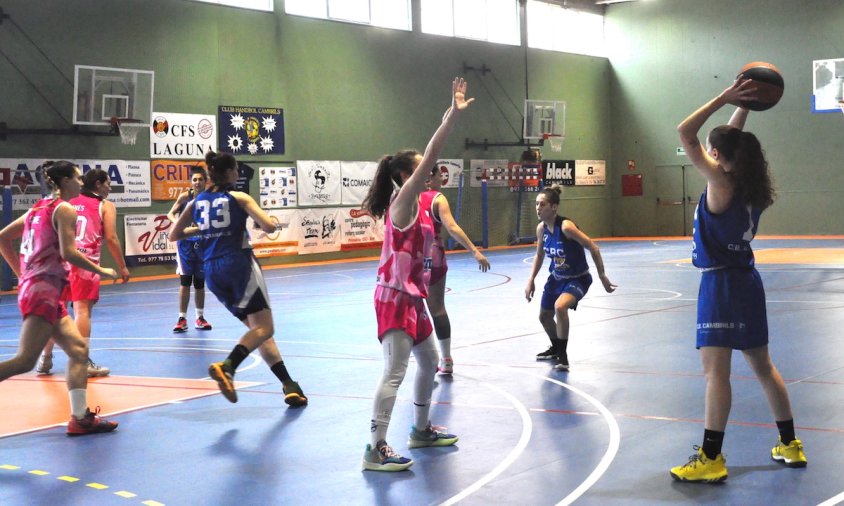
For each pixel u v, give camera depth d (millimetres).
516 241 30359
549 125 30516
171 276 21297
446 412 6227
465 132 28938
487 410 6258
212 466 5031
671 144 33156
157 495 4516
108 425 5922
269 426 5957
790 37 30359
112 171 20578
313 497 4438
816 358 7922
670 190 33312
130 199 20906
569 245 7863
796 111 30375
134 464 5109
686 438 5375
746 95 4449
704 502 4199
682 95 32750
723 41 31719
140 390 7312
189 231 6555
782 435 4766
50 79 19688
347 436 5648
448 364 7590
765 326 4625
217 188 6480
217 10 22672
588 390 6855
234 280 6281
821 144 29984
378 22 26750
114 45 20719
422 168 4723
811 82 30062
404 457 4910
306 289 16500
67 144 19953
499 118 30078
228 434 5766
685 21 32500
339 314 12359
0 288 18172
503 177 30031
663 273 17531
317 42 24953
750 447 5117
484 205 28422
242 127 23141
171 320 12344
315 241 24781
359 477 4762
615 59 34156
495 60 29938
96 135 20312
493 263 22141
